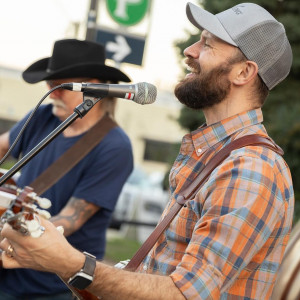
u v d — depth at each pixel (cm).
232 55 237
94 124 354
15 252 200
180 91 242
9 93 1944
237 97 238
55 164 349
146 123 2050
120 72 365
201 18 238
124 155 352
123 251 917
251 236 209
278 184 219
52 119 370
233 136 235
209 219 213
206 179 227
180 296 203
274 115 715
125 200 1100
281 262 234
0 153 388
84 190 343
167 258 229
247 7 244
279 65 243
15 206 195
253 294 221
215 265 207
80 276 201
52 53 376
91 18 607
